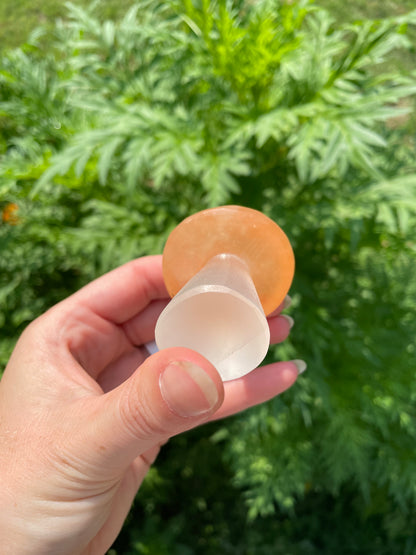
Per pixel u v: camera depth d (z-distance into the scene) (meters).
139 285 0.19
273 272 0.13
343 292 0.33
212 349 0.10
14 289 0.33
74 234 0.31
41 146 0.30
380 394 0.31
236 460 0.34
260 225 0.13
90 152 0.23
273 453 0.33
